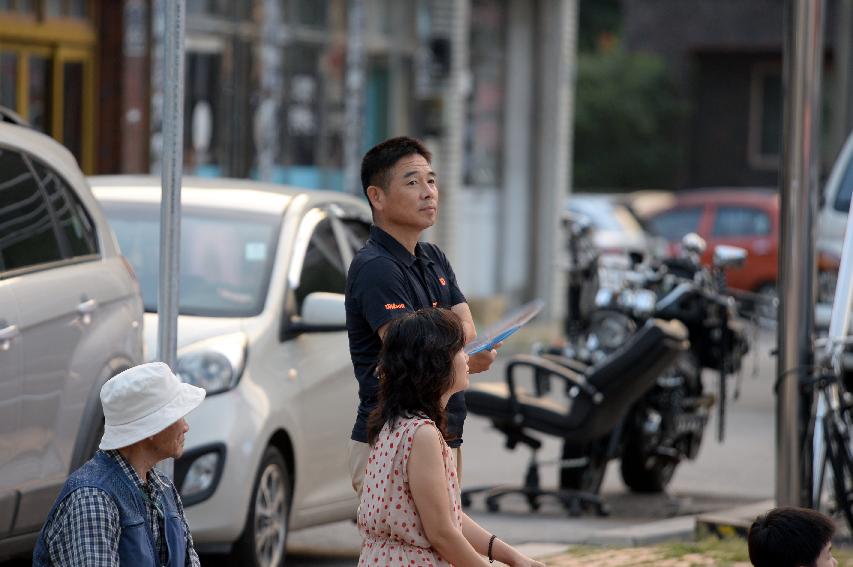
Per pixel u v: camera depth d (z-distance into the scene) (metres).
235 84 40.97
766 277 56.75
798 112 18.44
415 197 12.40
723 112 101.31
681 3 104.81
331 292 19.48
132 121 37.00
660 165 106.12
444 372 10.30
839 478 19.02
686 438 25.55
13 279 14.36
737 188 101.19
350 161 46.00
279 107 42.97
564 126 55.97
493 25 53.81
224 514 16.48
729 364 25.58
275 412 17.30
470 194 53.06
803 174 18.53
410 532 10.34
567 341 26.25
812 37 18.33
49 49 34.81
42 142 16.27
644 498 24.88
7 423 13.85
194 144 39.84
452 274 13.05
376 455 10.40
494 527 21.53
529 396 22.86
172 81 13.31
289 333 18.12
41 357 14.41
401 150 12.52
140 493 9.93
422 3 48.72
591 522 22.27
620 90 105.62
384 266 12.26
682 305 25.19
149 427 9.83
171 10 13.28
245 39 41.19
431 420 10.34
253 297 18.25
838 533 19.62
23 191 15.23
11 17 33.34
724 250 25.62
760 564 10.90
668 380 24.47
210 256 18.66
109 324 15.73
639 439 24.20
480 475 26.36
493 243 54.50
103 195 19.98
